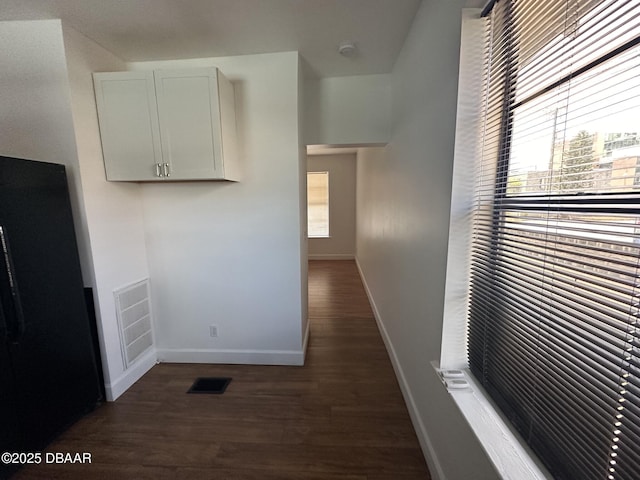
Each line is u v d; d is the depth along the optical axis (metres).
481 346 1.21
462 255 1.27
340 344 2.88
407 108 1.97
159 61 2.27
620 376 0.63
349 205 6.72
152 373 2.42
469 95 1.16
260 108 2.26
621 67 0.64
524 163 0.98
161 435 1.76
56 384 1.72
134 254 2.34
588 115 0.73
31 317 1.59
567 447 0.78
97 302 1.99
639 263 0.60
